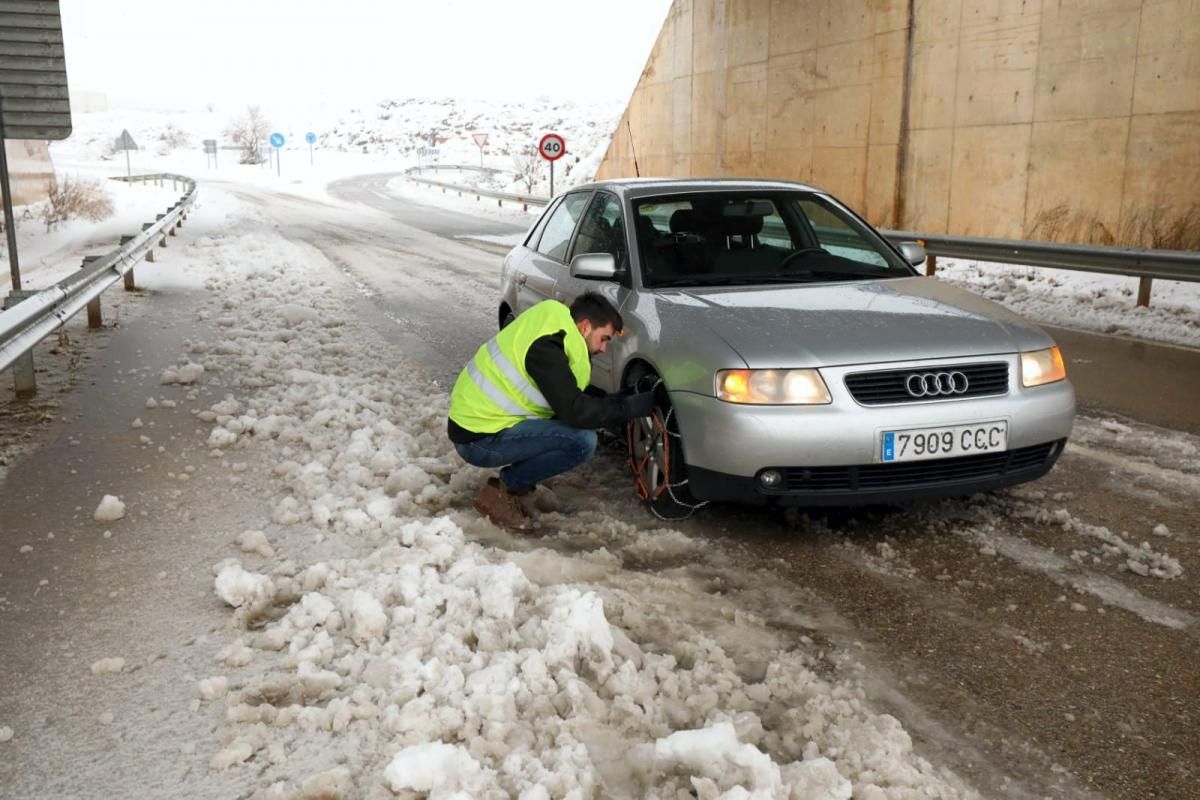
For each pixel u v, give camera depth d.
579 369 4.02
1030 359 4.10
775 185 5.61
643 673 2.93
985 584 3.74
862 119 18.33
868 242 5.38
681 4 24.66
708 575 3.83
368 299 11.73
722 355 3.95
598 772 2.49
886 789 2.43
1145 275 9.96
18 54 8.83
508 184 42.75
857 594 3.66
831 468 3.88
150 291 11.80
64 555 3.97
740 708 2.81
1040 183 14.55
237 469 5.03
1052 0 14.03
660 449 4.34
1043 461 4.19
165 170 66.12
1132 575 3.81
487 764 2.49
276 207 33.06
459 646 3.02
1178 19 12.30
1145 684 3.00
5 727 2.72
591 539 4.16
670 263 4.98
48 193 25.47
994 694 2.96
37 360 7.77
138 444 5.52
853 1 18.20
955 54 15.89
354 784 2.46
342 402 6.09
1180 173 12.48
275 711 2.73
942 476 4.00
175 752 2.62
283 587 3.58
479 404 4.20
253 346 8.26
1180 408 6.47
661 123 26.50
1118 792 2.48
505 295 6.84
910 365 3.90
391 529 4.13
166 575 3.77
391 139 89.25
